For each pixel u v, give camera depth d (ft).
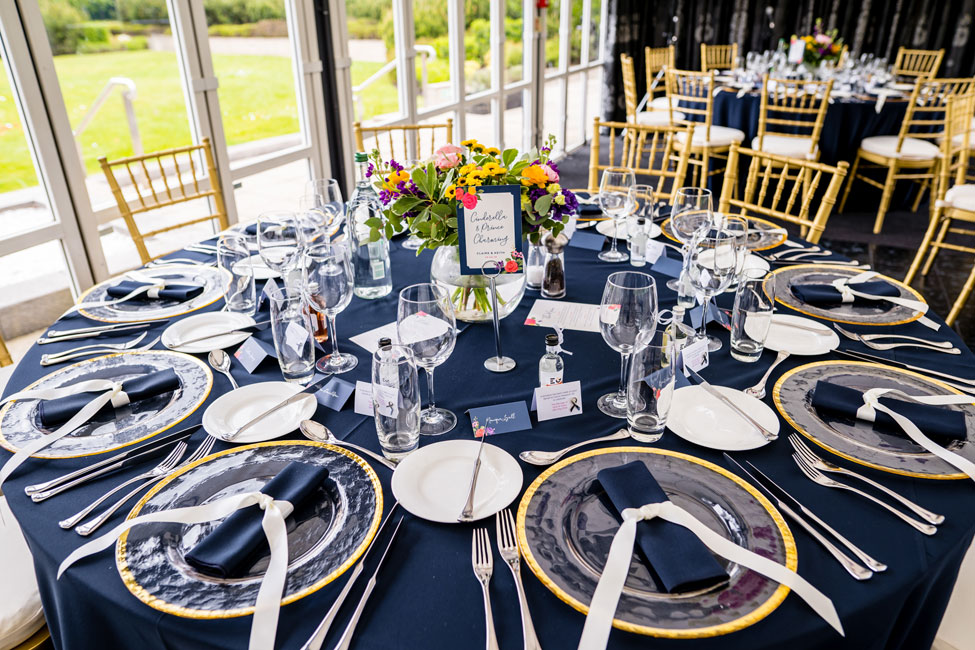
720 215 5.89
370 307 5.39
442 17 14.42
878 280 5.44
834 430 3.60
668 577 2.55
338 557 2.78
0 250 7.61
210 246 6.66
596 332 4.87
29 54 7.46
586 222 7.14
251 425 3.72
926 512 2.96
